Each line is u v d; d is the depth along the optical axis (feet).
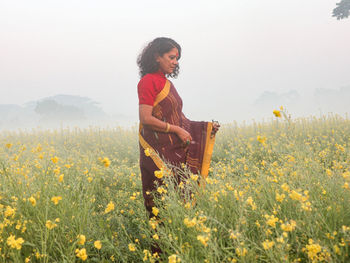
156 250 6.37
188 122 8.32
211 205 6.13
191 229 5.32
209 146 8.07
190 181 6.85
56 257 5.58
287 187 5.27
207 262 4.51
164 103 7.41
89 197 8.08
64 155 17.26
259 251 5.04
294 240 4.99
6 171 7.77
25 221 5.99
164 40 7.59
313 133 23.12
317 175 7.04
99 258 6.10
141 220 7.72
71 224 6.49
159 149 7.32
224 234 5.76
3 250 5.45
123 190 12.00
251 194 7.09
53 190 7.46
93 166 12.96
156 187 7.33
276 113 6.34
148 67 7.66
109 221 7.85
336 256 4.12
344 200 5.55
